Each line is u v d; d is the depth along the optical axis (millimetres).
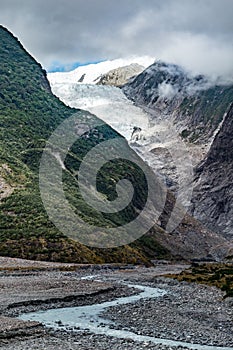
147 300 65812
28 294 65438
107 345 37375
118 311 55344
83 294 66625
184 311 56188
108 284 82188
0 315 50375
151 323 48094
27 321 45312
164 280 95625
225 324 48500
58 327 45094
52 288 73250
